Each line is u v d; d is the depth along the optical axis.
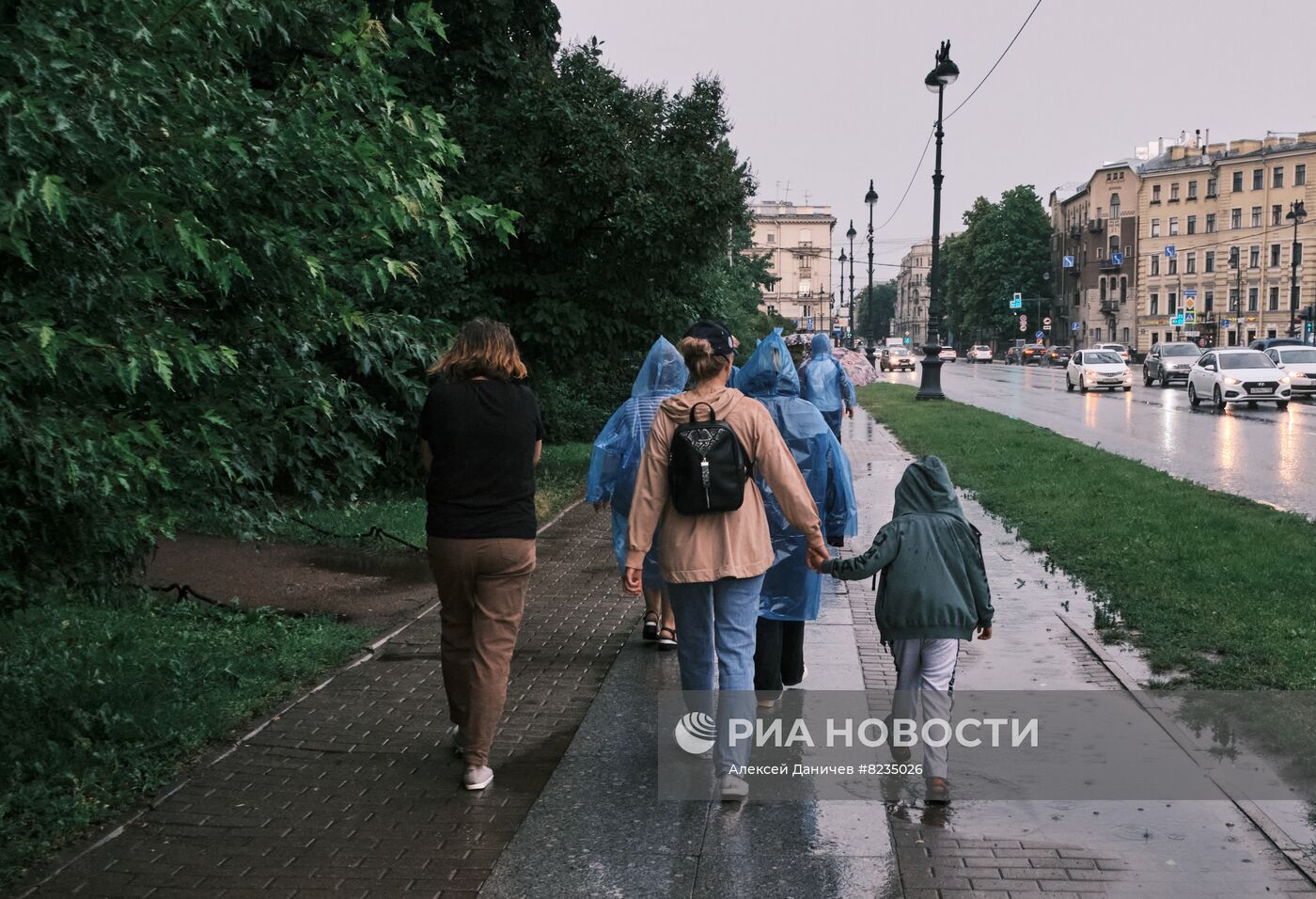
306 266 4.45
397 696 5.80
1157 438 22.03
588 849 3.95
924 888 3.64
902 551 4.43
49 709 5.22
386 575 9.05
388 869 3.82
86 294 3.77
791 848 3.94
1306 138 92.62
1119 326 110.81
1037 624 7.10
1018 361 102.56
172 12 3.90
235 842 4.05
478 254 13.77
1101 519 10.99
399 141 4.68
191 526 4.96
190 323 4.60
